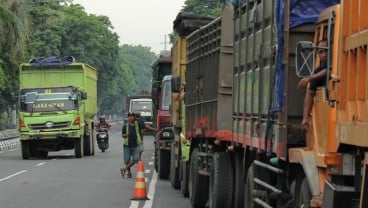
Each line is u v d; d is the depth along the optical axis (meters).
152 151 42.88
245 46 12.77
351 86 7.79
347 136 7.78
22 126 35.03
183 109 19.80
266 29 11.16
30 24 59.03
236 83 13.59
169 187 21.39
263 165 11.12
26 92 35.47
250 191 12.04
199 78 16.94
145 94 74.25
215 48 14.75
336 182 8.30
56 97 35.44
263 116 11.23
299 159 9.21
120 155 38.59
